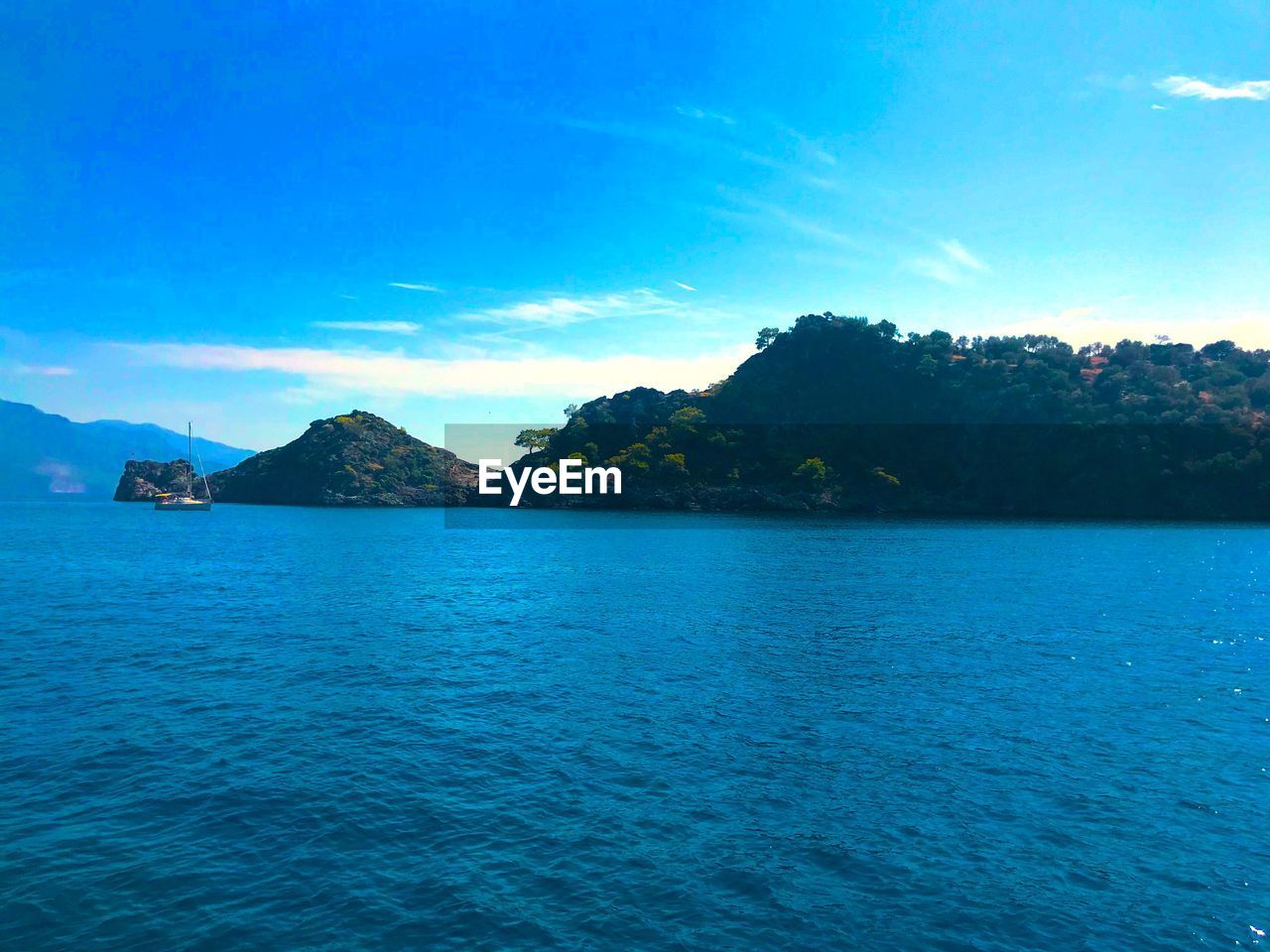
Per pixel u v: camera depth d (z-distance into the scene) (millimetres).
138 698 29969
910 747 25141
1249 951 14328
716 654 38812
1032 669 35812
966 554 95188
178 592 61188
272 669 35094
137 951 13828
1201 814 20234
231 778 21953
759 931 14742
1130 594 61438
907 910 15555
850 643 41781
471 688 32125
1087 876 17031
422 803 20438
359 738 25641
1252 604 56531
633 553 97688
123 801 20297
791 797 21047
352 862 17266
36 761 23031
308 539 124125
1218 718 28516
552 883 16453
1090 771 23188
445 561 88438
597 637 43500
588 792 21281
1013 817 19953
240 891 15977
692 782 22047
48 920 14703
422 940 14320
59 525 170250
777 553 96750
